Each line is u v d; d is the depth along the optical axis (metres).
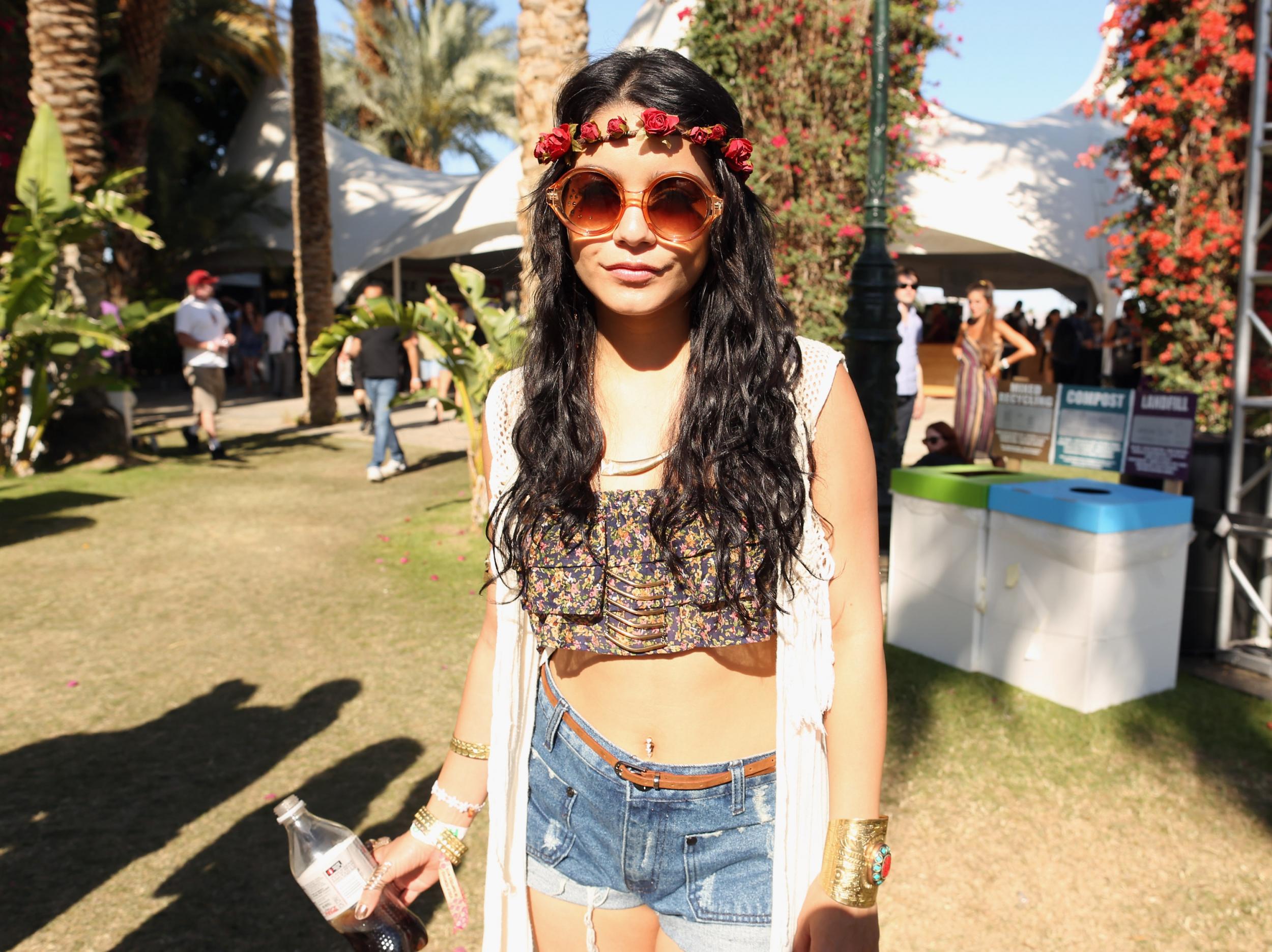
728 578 1.20
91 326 8.59
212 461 10.27
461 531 7.06
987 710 3.74
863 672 1.25
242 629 4.96
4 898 2.67
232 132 25.73
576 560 1.25
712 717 1.28
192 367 10.23
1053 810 3.09
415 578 5.92
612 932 1.37
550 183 1.29
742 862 1.29
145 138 19.47
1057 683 3.78
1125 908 2.62
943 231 14.95
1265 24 4.09
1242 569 4.36
